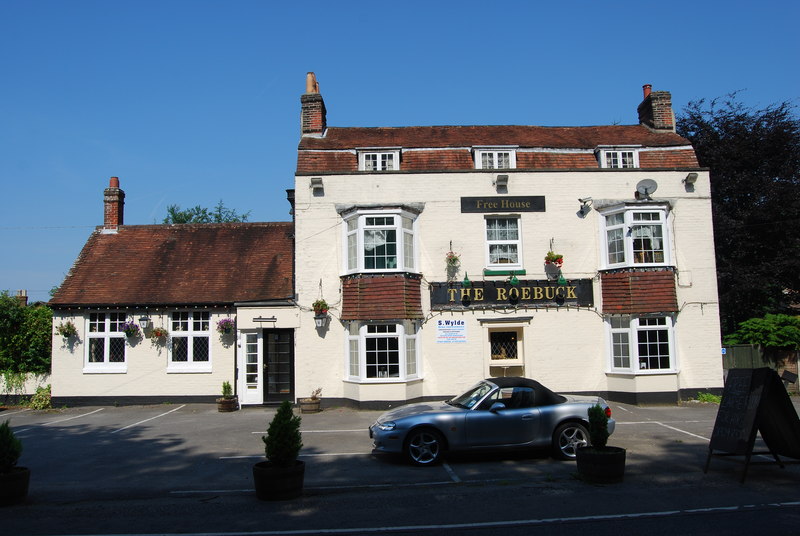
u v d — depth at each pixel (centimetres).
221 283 2000
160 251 2161
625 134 2103
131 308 1933
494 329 1758
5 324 1994
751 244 2325
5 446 841
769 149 2502
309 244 1773
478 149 1864
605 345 1762
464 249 1773
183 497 860
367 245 1717
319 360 1747
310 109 2059
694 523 691
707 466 930
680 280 1772
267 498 825
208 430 1412
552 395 1077
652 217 1769
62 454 1170
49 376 1998
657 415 1517
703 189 1819
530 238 1788
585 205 1795
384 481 921
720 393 1741
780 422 885
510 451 1091
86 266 2081
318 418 1546
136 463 1081
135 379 1920
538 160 1886
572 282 1769
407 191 1786
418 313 1714
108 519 755
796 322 1980
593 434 912
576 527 686
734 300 2323
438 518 734
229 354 1923
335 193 1783
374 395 1656
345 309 1717
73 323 1938
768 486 859
